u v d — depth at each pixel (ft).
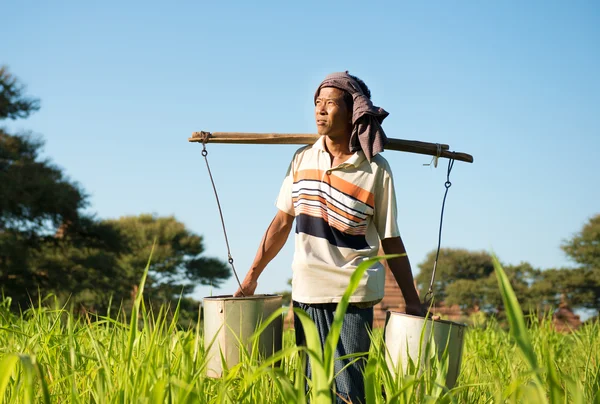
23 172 103.04
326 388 5.75
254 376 6.15
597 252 170.19
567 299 170.91
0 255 101.04
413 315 9.92
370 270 10.20
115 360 8.52
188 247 169.27
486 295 180.04
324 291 10.12
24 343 9.65
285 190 11.19
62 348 9.53
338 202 10.37
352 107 10.61
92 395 8.05
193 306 107.55
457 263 206.18
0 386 5.60
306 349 5.79
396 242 10.67
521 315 4.96
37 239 108.17
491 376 10.36
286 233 11.34
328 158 10.59
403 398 7.54
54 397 8.13
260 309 10.03
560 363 14.15
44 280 105.19
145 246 162.20
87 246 115.75
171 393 6.88
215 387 8.36
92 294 107.04
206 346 10.12
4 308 12.04
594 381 9.85
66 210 105.50
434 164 11.55
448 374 9.57
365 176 10.45
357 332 10.05
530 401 5.75
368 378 6.94
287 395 6.55
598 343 15.90
